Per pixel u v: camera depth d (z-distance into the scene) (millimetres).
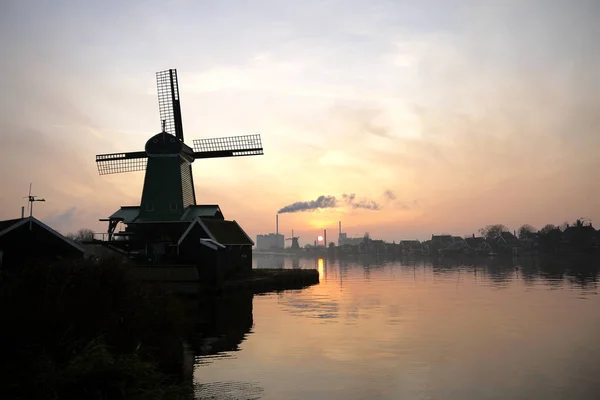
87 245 56938
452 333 29047
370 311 38344
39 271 19438
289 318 34875
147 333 21250
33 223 34688
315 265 164875
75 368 14641
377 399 17547
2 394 14000
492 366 21766
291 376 20250
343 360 22797
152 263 55781
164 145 65688
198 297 48156
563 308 38875
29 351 16250
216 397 17688
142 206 64750
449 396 17859
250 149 74375
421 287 59219
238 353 24141
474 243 183125
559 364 22047
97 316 19219
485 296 47969
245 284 56656
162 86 73188
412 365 21969
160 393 15203
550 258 143375
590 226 159500
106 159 73250
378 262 164375
